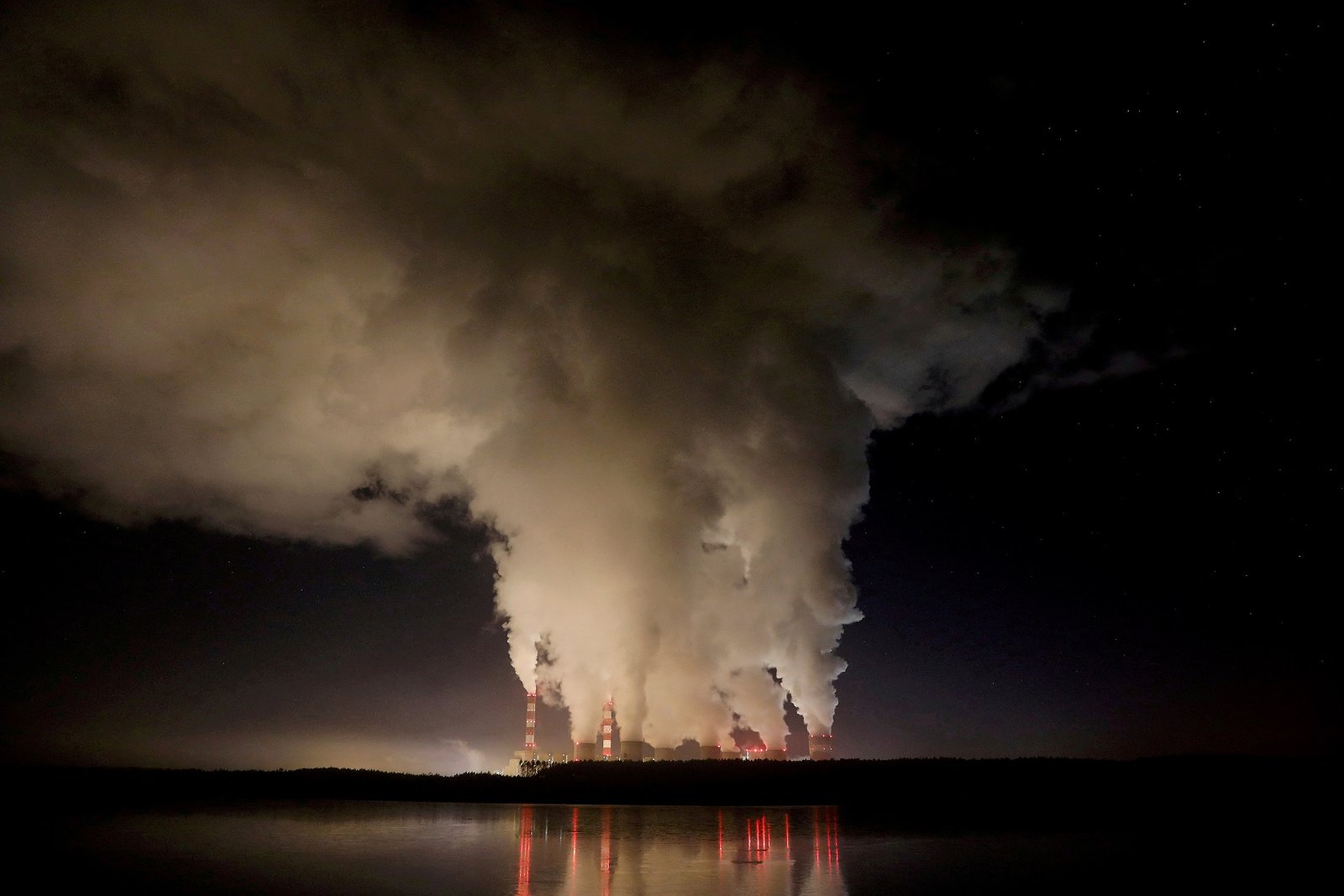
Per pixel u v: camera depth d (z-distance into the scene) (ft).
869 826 111.24
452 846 91.61
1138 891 67.87
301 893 66.80
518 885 69.77
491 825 112.78
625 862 81.92
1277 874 74.74
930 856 85.76
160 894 66.13
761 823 115.85
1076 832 104.58
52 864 79.41
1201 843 94.53
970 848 91.20
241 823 112.47
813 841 97.45
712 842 95.96
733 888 68.85
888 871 76.74
